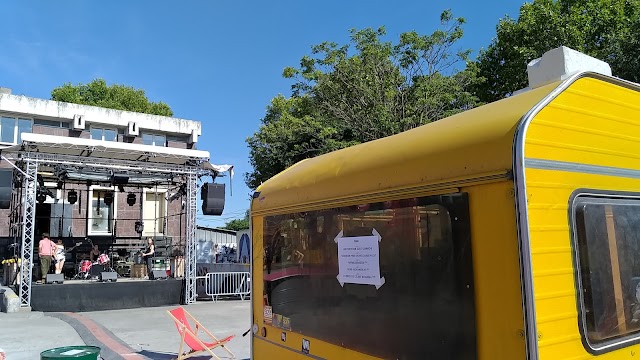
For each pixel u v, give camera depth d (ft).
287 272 13.02
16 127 66.74
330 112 57.72
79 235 64.64
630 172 8.41
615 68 42.04
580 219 7.46
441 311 8.11
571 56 11.37
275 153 61.26
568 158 7.45
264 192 14.70
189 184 46.47
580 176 7.56
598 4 47.96
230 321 34.22
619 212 8.12
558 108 7.50
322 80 56.18
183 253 51.11
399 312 9.04
